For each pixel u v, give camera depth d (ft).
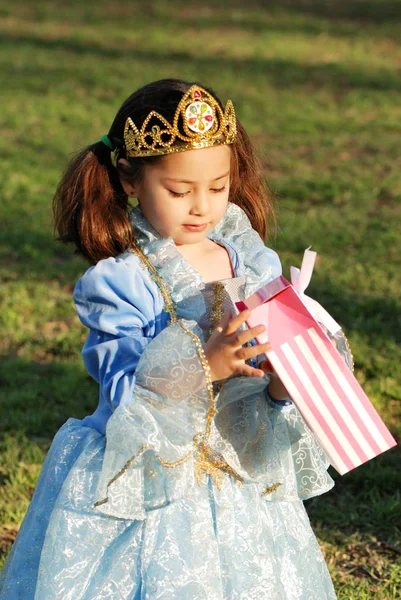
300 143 35.99
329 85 46.16
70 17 64.54
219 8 68.54
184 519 8.08
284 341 7.84
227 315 7.84
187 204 8.22
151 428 7.77
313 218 27.27
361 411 7.86
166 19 64.08
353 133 37.55
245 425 8.46
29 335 19.83
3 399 16.96
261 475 8.50
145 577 7.89
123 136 8.46
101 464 8.31
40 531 8.73
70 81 46.57
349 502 13.97
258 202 9.86
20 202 28.94
